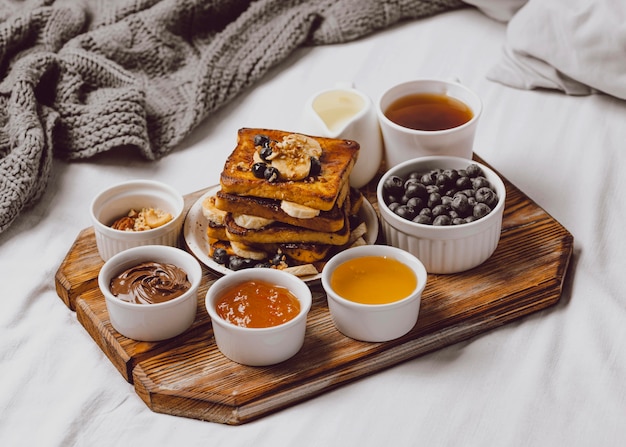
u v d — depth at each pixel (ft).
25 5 3.93
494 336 2.79
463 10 4.16
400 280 2.69
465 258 2.83
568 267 2.99
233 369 2.62
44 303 2.98
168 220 2.93
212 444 2.54
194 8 3.87
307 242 2.83
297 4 4.03
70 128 3.47
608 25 3.47
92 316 2.77
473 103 3.10
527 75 3.74
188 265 2.74
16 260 3.14
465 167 2.94
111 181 3.43
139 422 2.60
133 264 2.76
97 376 2.74
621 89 3.53
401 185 2.88
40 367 2.78
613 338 2.77
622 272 2.98
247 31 3.90
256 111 3.72
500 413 2.58
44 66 3.53
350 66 3.91
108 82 3.63
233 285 2.67
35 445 2.58
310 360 2.64
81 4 3.96
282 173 2.77
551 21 3.62
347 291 2.67
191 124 3.56
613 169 3.33
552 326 2.81
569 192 3.25
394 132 3.02
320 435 2.54
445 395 2.62
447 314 2.74
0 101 3.49
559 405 2.60
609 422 2.56
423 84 3.17
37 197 3.33
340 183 2.79
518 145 3.46
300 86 3.82
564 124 3.55
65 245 3.18
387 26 4.10
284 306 2.64
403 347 2.69
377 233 2.93
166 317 2.65
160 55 3.78
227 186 2.78
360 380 2.68
